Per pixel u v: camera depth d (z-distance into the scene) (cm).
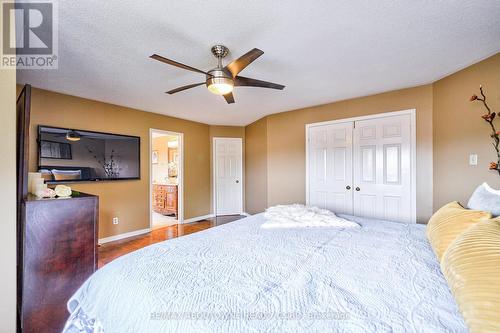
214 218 508
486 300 63
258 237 159
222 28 176
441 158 269
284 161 418
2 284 132
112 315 92
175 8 154
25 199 158
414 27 176
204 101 354
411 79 274
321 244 144
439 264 111
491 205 124
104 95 322
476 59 225
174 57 220
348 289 91
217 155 528
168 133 445
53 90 301
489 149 220
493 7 155
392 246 139
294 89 306
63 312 161
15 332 136
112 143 361
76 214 169
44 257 155
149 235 387
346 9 156
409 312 76
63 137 310
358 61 230
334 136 361
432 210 281
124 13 158
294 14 161
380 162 320
